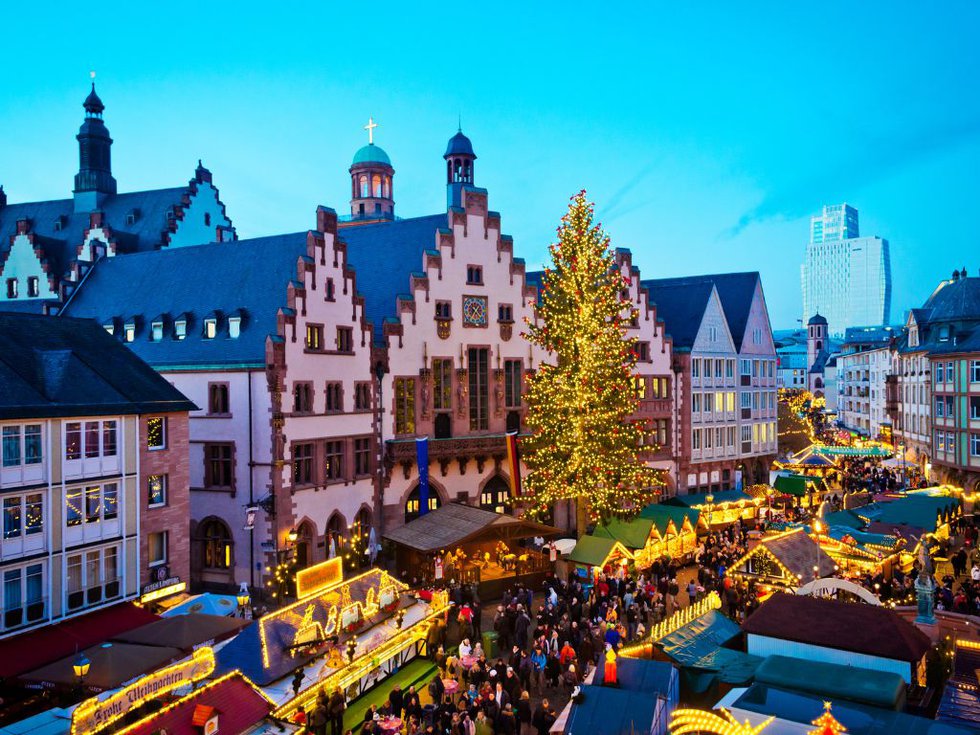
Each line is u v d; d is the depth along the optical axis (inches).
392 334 2071.9
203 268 2128.4
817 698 850.8
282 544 1742.1
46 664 1072.2
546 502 2065.7
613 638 1216.2
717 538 2064.5
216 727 804.6
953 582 1699.1
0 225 2942.9
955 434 2736.2
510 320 2327.8
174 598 1416.1
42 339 1396.4
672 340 2783.0
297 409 1797.5
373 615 1201.4
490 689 1010.1
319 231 1886.1
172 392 1470.2
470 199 2245.3
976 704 883.4
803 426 3769.7
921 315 3435.0
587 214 2085.4
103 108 2891.2
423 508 2059.5
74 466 1248.8
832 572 1450.5
